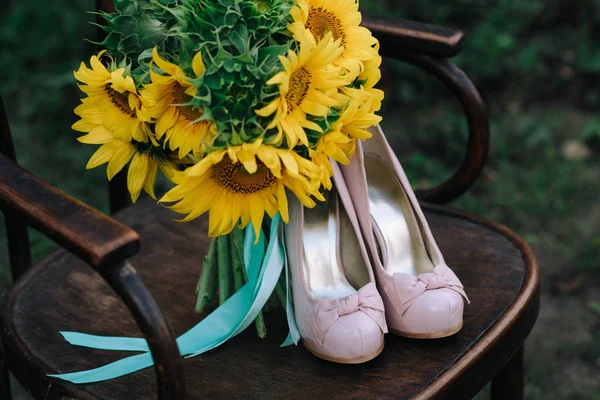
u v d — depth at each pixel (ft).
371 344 3.21
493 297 3.62
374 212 3.70
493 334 3.35
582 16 9.34
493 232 4.13
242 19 2.78
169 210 4.46
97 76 2.91
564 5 9.42
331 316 3.24
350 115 2.95
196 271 4.00
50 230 2.71
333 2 3.07
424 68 4.12
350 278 3.54
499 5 8.98
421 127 8.35
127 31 2.93
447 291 3.34
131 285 2.64
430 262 3.59
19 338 3.43
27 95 8.59
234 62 2.72
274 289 3.63
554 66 9.10
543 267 6.87
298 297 3.40
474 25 9.05
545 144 8.13
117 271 2.64
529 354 5.98
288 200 3.40
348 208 3.41
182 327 3.61
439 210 4.36
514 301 3.56
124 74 2.87
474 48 8.75
